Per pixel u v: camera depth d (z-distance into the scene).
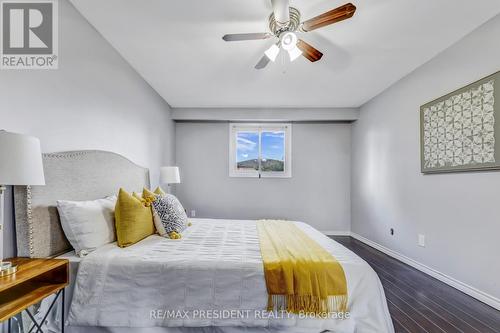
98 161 2.22
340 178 5.00
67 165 1.86
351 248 4.00
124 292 1.57
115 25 2.21
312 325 1.56
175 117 4.67
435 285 2.57
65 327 1.59
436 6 1.95
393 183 3.56
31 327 1.49
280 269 1.58
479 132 2.21
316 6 1.94
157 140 3.92
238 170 5.05
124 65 2.82
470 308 2.11
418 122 3.04
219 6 1.94
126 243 1.91
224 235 2.33
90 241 1.79
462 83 2.41
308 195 4.99
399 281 2.67
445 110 2.59
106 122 2.47
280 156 5.05
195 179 4.98
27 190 1.55
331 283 1.57
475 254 2.29
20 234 1.55
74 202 1.81
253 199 4.98
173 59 2.82
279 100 4.29
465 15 2.07
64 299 1.58
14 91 1.55
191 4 1.92
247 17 2.08
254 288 1.56
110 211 2.04
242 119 4.75
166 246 1.94
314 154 5.01
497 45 2.08
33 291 1.39
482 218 2.22
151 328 1.57
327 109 4.68
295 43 1.91
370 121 4.23
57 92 1.85
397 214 3.46
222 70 3.11
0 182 1.19
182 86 3.64
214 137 5.00
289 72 3.17
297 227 2.75
